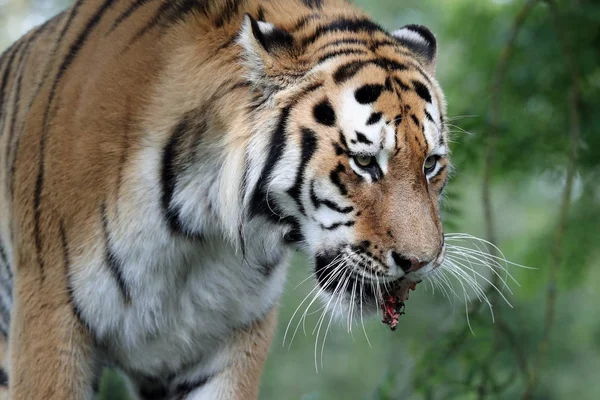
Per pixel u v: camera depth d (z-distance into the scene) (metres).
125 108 8.12
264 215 8.16
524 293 15.53
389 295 8.27
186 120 8.02
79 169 8.13
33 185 8.40
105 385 16.48
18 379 8.56
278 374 26.23
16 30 21.34
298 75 7.84
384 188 7.71
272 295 9.25
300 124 7.78
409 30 8.81
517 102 14.75
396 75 7.95
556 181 14.95
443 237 7.98
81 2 9.13
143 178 8.09
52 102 8.46
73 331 8.47
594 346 23.86
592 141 14.16
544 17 14.18
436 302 24.06
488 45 15.06
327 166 7.71
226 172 7.90
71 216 8.21
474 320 11.95
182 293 8.77
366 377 26.47
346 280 7.92
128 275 8.35
